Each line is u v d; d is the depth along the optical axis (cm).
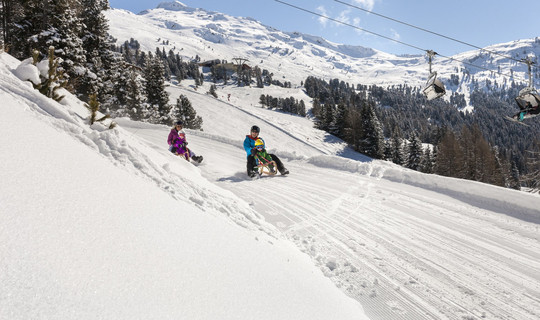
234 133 4959
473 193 641
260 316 159
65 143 252
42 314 93
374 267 346
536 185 2306
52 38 2097
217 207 358
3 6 2284
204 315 136
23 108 358
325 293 239
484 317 267
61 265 117
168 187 347
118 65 3362
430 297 293
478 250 404
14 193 142
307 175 902
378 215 537
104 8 3036
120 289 123
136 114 3403
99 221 160
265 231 355
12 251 110
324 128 6819
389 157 6206
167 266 156
